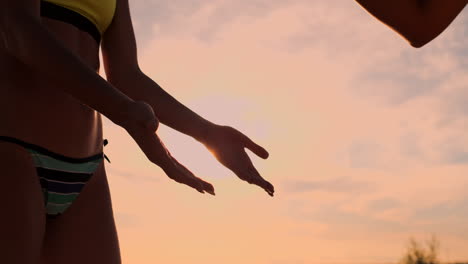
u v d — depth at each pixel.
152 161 1.54
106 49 2.08
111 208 1.93
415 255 14.87
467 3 1.49
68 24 1.81
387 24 1.54
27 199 1.59
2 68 1.61
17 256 1.52
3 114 1.59
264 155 1.91
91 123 1.85
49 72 1.41
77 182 1.79
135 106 1.37
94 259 1.83
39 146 1.65
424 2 1.48
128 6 2.11
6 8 1.45
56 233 1.78
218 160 1.94
